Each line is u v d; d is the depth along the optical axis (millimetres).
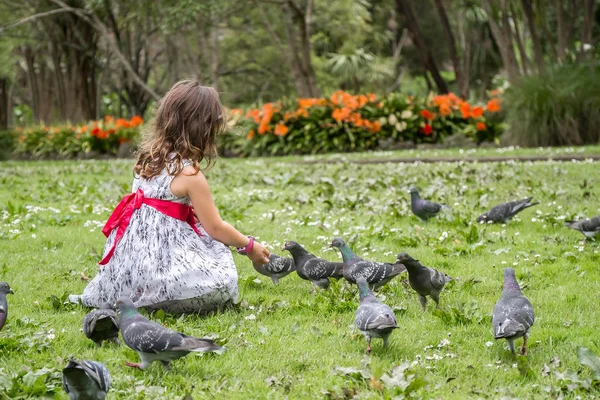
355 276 5887
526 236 8258
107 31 33562
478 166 14773
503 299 4684
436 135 23406
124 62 30297
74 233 8883
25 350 4770
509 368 4543
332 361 4656
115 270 5707
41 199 12016
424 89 51500
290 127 23844
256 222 9523
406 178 13203
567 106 20734
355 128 23203
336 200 10758
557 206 9984
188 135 5598
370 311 4594
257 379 4352
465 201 10594
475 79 45969
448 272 6902
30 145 29047
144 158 5746
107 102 42219
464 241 8148
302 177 14164
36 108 40594
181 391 4148
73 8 30359
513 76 23156
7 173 17344
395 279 6582
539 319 5512
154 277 5602
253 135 23875
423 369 4504
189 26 32031
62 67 38312
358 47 45094
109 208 10766
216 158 5773
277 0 29172
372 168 15617
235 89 41188
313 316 5641
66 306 5891
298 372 4520
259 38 39094
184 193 5617
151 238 5660
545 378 4375
